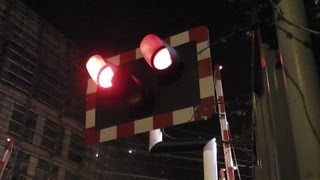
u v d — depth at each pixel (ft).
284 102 13.76
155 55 14.97
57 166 77.82
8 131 67.56
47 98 78.28
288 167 12.91
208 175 20.25
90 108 17.94
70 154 81.76
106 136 16.98
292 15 11.87
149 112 16.25
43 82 77.87
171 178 77.41
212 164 20.49
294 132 10.75
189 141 20.63
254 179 22.85
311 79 10.94
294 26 11.67
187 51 16.51
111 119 17.17
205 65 15.94
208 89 15.49
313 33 11.60
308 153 10.14
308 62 11.18
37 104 75.77
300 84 10.93
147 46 15.02
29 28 78.38
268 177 17.06
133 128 16.44
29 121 74.08
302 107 10.66
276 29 12.35
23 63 74.54
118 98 16.11
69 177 79.97
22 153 69.87
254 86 18.85
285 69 11.54
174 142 20.11
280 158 13.32
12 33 73.97
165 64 15.30
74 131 83.46
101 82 15.60
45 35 81.66
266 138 17.17
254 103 19.66
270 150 16.17
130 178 85.40
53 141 78.43
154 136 20.07
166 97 16.11
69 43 87.40
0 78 69.15
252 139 22.91
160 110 16.06
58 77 81.71
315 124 10.34
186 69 16.17
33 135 74.08
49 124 78.64
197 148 20.72
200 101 15.43
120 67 17.52
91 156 84.38
